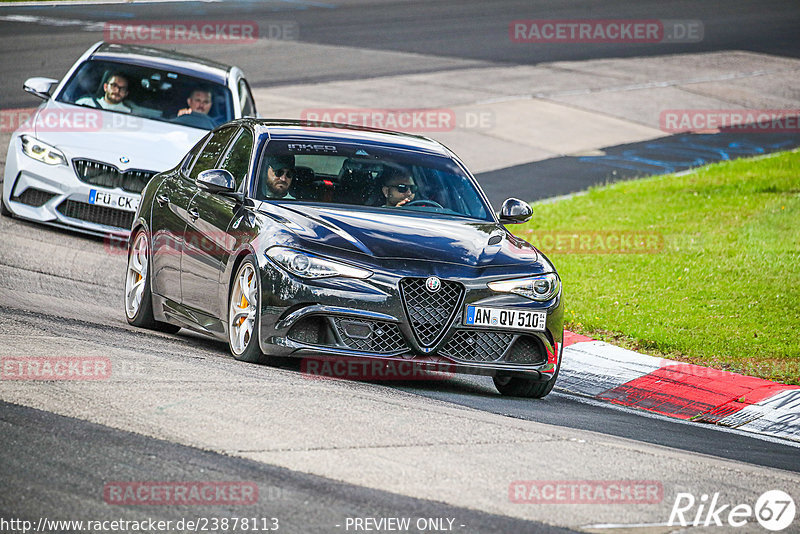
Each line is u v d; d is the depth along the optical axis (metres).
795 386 33.78
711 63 113.50
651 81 103.31
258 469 18.92
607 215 58.72
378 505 17.73
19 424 20.30
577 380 34.28
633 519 18.38
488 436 22.84
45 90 49.53
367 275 26.97
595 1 146.62
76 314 33.53
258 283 27.47
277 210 29.00
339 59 101.56
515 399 29.47
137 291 34.38
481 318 27.59
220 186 29.61
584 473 20.84
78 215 45.59
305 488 18.20
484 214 31.80
